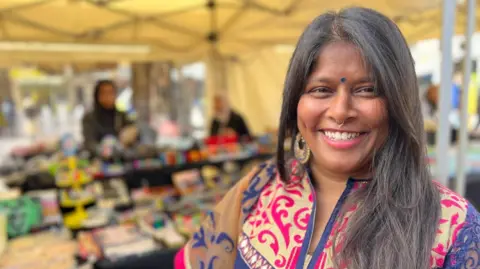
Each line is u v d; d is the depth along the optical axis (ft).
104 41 11.48
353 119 1.90
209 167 9.34
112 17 9.86
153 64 18.21
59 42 11.10
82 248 5.28
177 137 17.44
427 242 1.82
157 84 18.57
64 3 8.61
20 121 23.04
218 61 16.30
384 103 1.86
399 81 1.82
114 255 5.07
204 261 2.60
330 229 2.09
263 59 15.47
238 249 2.43
